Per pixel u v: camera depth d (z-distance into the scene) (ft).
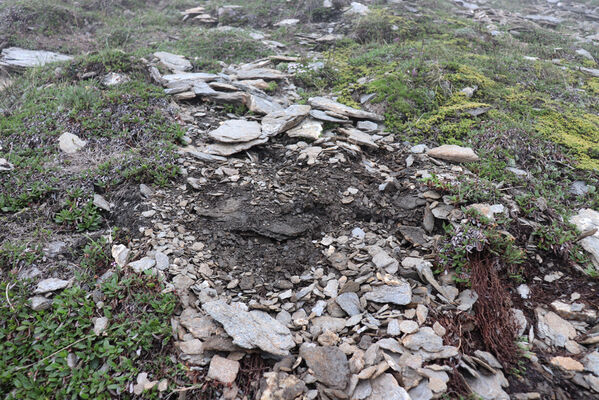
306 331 9.70
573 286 10.84
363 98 19.40
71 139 15.71
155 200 12.95
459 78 20.02
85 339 9.29
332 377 8.35
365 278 10.91
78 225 12.08
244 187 13.60
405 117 17.87
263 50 27.61
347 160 15.02
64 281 10.46
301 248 12.00
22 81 22.31
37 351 9.05
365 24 29.89
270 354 9.01
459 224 11.69
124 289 10.12
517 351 9.48
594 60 26.99
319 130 16.46
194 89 19.27
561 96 20.36
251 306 10.03
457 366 8.88
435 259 11.30
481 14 35.60
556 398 8.63
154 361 9.04
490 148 15.47
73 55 28.58
